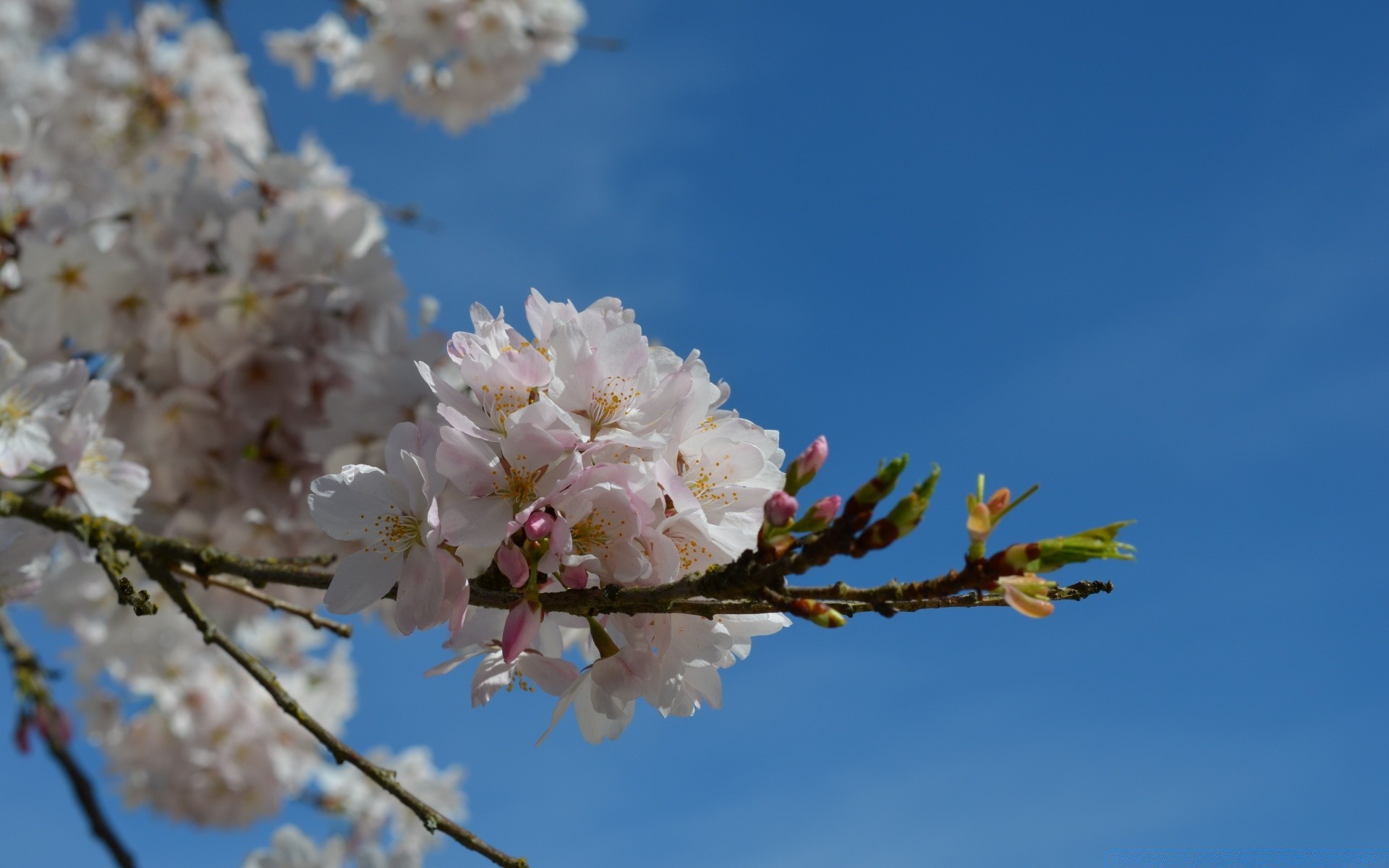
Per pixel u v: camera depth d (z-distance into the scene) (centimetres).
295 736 710
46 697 479
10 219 455
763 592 173
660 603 183
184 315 456
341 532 205
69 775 473
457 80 775
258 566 282
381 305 487
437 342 455
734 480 213
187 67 759
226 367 464
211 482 474
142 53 751
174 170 475
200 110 753
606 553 195
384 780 233
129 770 679
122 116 743
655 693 200
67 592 565
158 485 466
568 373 209
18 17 1106
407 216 677
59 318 439
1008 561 166
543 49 772
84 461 349
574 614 193
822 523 173
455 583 197
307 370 472
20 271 433
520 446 196
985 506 168
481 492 197
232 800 678
